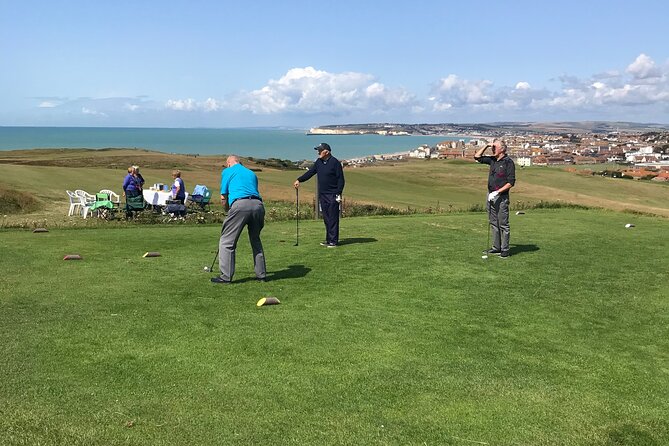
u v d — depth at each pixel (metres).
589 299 7.79
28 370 4.82
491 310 7.11
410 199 32.31
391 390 4.72
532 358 5.57
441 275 8.94
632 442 4.11
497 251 10.82
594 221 16.77
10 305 6.69
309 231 13.67
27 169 30.08
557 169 75.44
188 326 6.04
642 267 9.91
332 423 4.14
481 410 4.46
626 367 5.46
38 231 12.80
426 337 6.01
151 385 4.63
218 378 4.80
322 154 11.13
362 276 8.74
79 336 5.66
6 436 3.77
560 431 4.20
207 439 3.85
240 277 8.48
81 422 4.00
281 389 4.65
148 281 8.06
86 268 8.84
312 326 6.19
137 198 17.84
